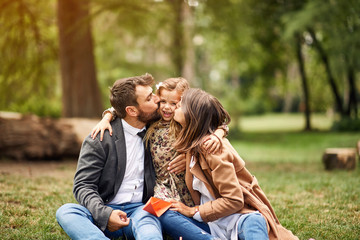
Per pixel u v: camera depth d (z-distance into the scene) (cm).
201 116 271
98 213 259
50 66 1182
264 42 1852
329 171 748
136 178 292
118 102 286
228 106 2241
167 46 1335
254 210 268
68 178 586
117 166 283
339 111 2047
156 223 265
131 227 276
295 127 2519
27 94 1159
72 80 994
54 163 755
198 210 267
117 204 288
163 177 291
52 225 332
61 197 441
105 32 1444
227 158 265
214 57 2222
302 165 870
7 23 984
